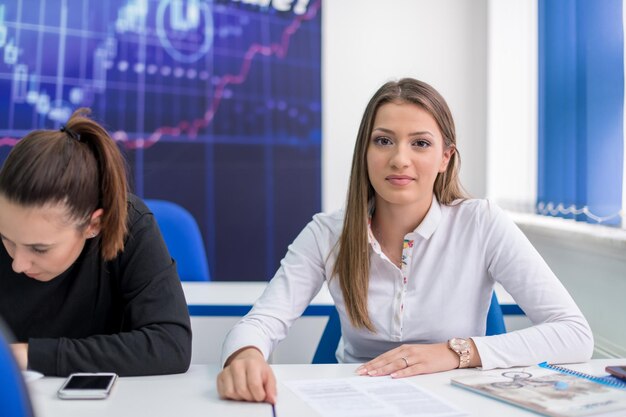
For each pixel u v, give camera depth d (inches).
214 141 117.6
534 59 97.0
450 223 50.8
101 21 114.9
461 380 37.4
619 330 67.7
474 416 31.5
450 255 49.9
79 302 45.0
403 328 49.3
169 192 117.0
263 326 46.5
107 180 40.8
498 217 50.4
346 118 119.0
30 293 44.3
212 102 117.5
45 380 38.1
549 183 89.8
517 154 103.3
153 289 43.6
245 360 37.3
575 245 78.4
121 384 38.0
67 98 114.4
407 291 49.7
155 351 40.3
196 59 117.0
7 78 113.0
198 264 80.1
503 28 110.5
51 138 38.4
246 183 118.2
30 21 113.3
